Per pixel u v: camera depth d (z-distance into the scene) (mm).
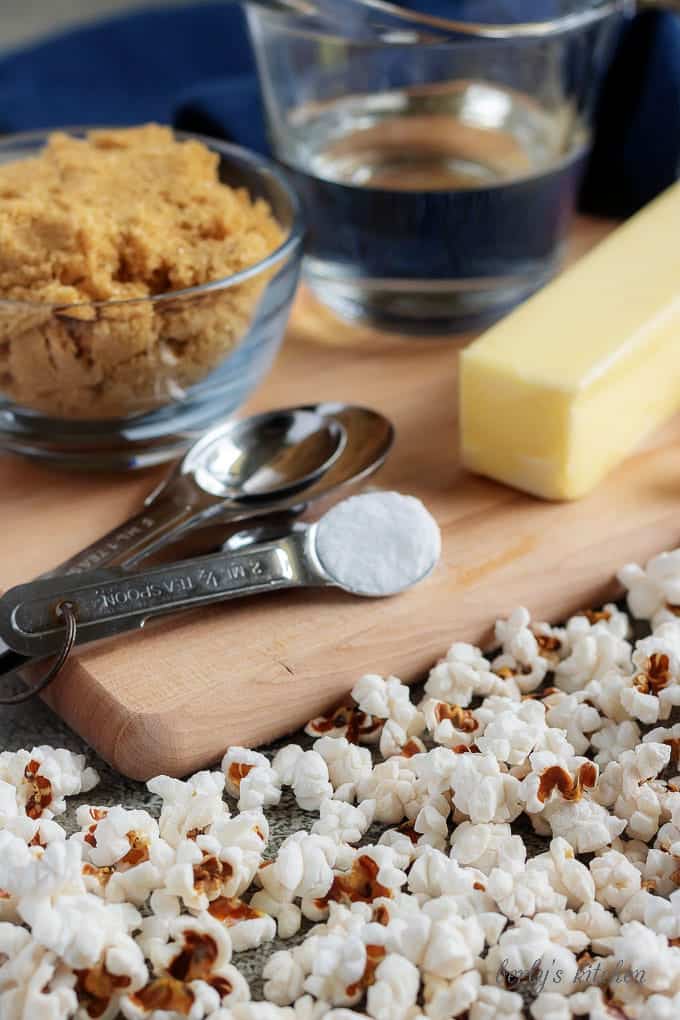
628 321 529
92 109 735
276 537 505
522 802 447
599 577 505
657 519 514
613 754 461
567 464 512
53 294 496
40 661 469
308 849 435
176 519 499
